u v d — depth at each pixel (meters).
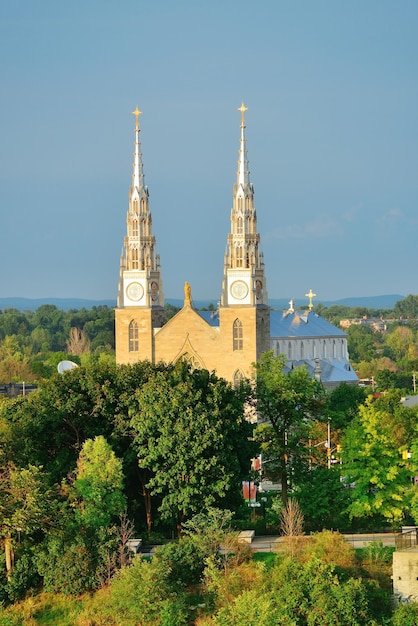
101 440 139.88
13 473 133.62
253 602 114.00
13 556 132.00
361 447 146.38
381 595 119.06
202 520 132.75
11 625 123.81
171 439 141.00
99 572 128.88
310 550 125.12
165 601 120.38
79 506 136.88
